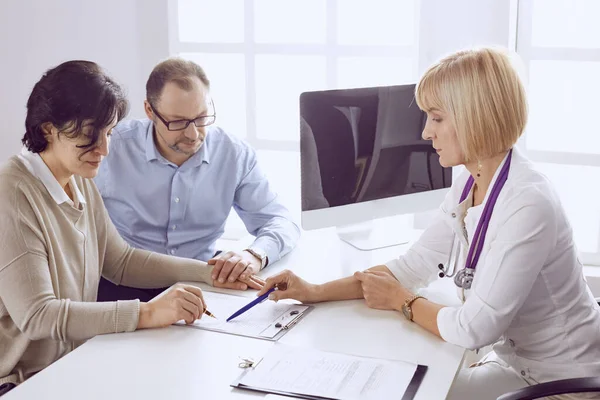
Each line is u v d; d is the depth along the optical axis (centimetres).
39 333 181
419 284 210
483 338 173
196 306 186
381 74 311
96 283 213
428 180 246
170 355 170
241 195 261
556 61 287
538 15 287
